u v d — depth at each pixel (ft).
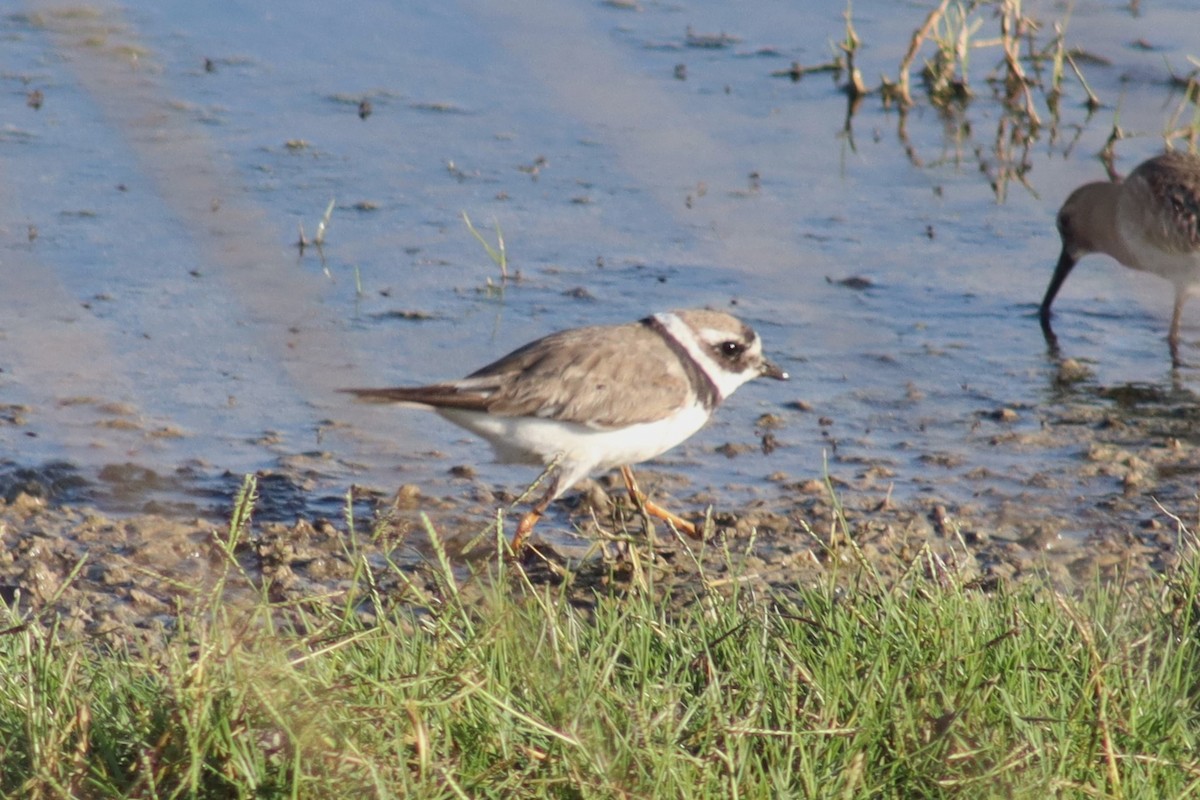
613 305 50.37
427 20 74.08
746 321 49.75
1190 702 24.59
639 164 60.54
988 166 61.62
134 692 23.49
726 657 25.91
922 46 71.26
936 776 22.33
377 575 33.12
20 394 43.68
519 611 26.30
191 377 45.14
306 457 40.45
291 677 22.13
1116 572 31.73
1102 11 70.08
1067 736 22.95
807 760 22.16
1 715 23.26
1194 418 44.06
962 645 25.31
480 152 61.87
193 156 55.06
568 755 22.04
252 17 73.31
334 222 55.52
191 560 34.09
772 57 70.64
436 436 42.60
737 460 41.09
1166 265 51.52
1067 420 43.80
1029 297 52.90
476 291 51.26
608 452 36.09
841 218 57.31
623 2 76.18
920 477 39.70
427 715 22.59
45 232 53.62
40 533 35.47
